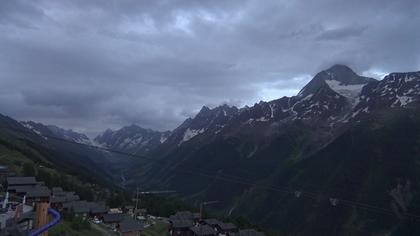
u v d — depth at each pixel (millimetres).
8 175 194625
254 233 183750
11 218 96312
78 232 126062
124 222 159625
